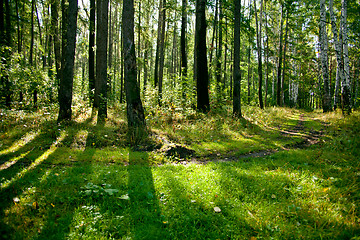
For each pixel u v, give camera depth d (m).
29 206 3.07
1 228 2.52
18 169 4.50
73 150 6.16
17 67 11.36
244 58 32.84
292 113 20.08
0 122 7.52
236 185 4.18
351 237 2.71
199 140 8.41
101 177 4.27
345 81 12.72
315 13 22.11
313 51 30.83
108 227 2.79
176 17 19.91
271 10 25.05
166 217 3.09
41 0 15.62
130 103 8.05
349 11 18.67
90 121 9.50
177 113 11.00
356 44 23.48
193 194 3.78
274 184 4.23
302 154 6.28
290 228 2.95
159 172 4.75
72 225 2.79
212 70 18.02
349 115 11.75
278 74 25.06
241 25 16.11
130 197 3.58
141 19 20.70
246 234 2.89
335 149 6.54
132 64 8.02
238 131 10.33
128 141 7.36
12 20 15.96
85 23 12.30
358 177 4.29
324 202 3.54
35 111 10.89
